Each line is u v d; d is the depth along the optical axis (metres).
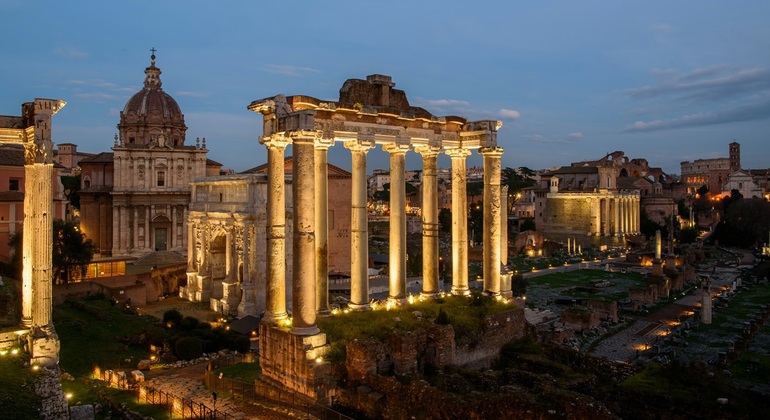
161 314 76.94
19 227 75.44
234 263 79.94
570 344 63.84
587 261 150.62
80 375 46.03
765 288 104.00
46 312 32.59
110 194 108.12
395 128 38.62
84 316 62.38
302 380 29.02
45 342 31.80
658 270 108.62
